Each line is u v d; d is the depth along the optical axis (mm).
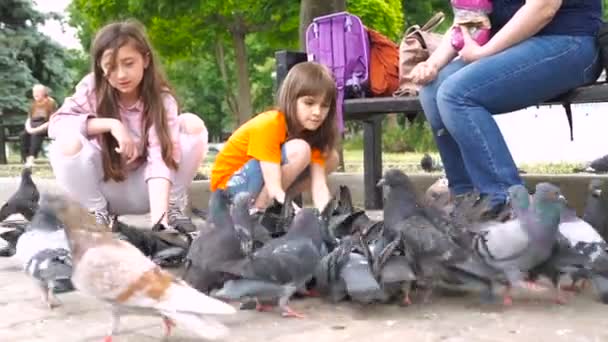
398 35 12688
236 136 3213
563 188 4199
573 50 2918
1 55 13586
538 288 2559
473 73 2877
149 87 3158
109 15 10945
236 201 2625
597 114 8617
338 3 5973
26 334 2252
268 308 2434
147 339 2197
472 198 2775
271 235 2680
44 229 2510
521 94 2912
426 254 2342
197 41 12992
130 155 3092
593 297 2500
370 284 2270
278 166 3078
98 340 2199
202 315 2053
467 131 2875
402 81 3689
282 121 3105
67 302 2539
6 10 13977
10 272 2945
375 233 2594
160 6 10242
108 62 3051
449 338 2158
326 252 2486
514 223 2387
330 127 3156
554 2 2857
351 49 3744
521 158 8984
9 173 9281
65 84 14836
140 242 2744
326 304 2475
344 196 3082
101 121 3125
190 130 3264
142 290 2068
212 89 25344
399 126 16891
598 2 3027
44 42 14305
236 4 10703
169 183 3139
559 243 2404
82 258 2133
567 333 2178
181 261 2754
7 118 13812
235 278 2312
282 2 9391
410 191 2533
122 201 3273
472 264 2352
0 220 3326
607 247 2465
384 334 2197
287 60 3967
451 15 14602
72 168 3141
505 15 3117
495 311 2377
